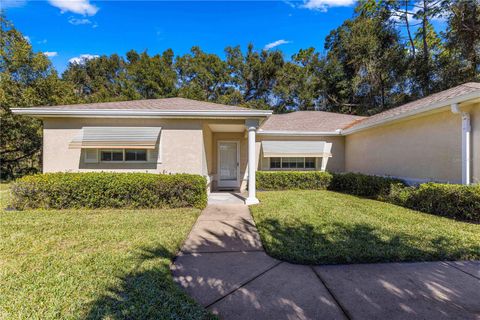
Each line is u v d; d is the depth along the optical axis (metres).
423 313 3.09
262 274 4.18
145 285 3.60
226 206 10.05
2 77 18.70
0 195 11.77
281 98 35.19
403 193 9.57
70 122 10.67
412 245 5.22
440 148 9.58
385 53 27.47
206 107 11.47
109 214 8.07
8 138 19.27
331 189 15.13
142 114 10.39
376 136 13.66
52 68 21.50
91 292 3.41
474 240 5.52
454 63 22.42
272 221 7.27
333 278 4.01
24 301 3.22
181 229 6.47
